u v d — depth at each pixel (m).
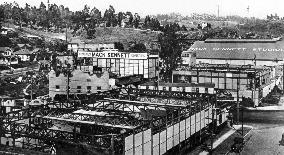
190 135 46.38
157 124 39.56
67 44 159.50
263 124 63.38
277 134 56.72
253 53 117.81
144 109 44.22
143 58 95.94
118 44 152.50
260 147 49.78
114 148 32.66
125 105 48.69
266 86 87.69
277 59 113.56
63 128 40.66
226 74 84.50
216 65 111.06
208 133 53.03
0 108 50.16
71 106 44.59
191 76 89.31
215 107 55.56
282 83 107.12
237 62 118.50
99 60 101.56
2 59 140.12
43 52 162.00
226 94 69.62
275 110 74.38
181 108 43.44
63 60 117.06
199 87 76.50
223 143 51.44
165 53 119.06
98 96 51.62
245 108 76.06
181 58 121.88
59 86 72.94
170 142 41.25
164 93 55.88
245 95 78.75
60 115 40.84
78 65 102.56
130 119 37.56
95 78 71.81
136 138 34.19
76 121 36.31
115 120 37.47
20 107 55.50
